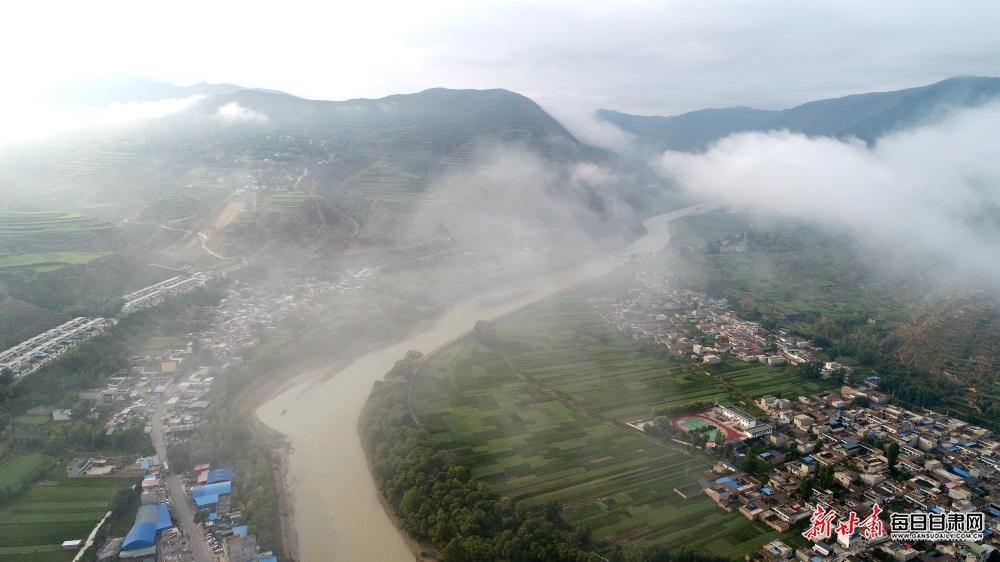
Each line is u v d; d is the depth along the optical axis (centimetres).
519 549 16262
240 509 18425
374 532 18325
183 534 17325
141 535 16738
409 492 18788
